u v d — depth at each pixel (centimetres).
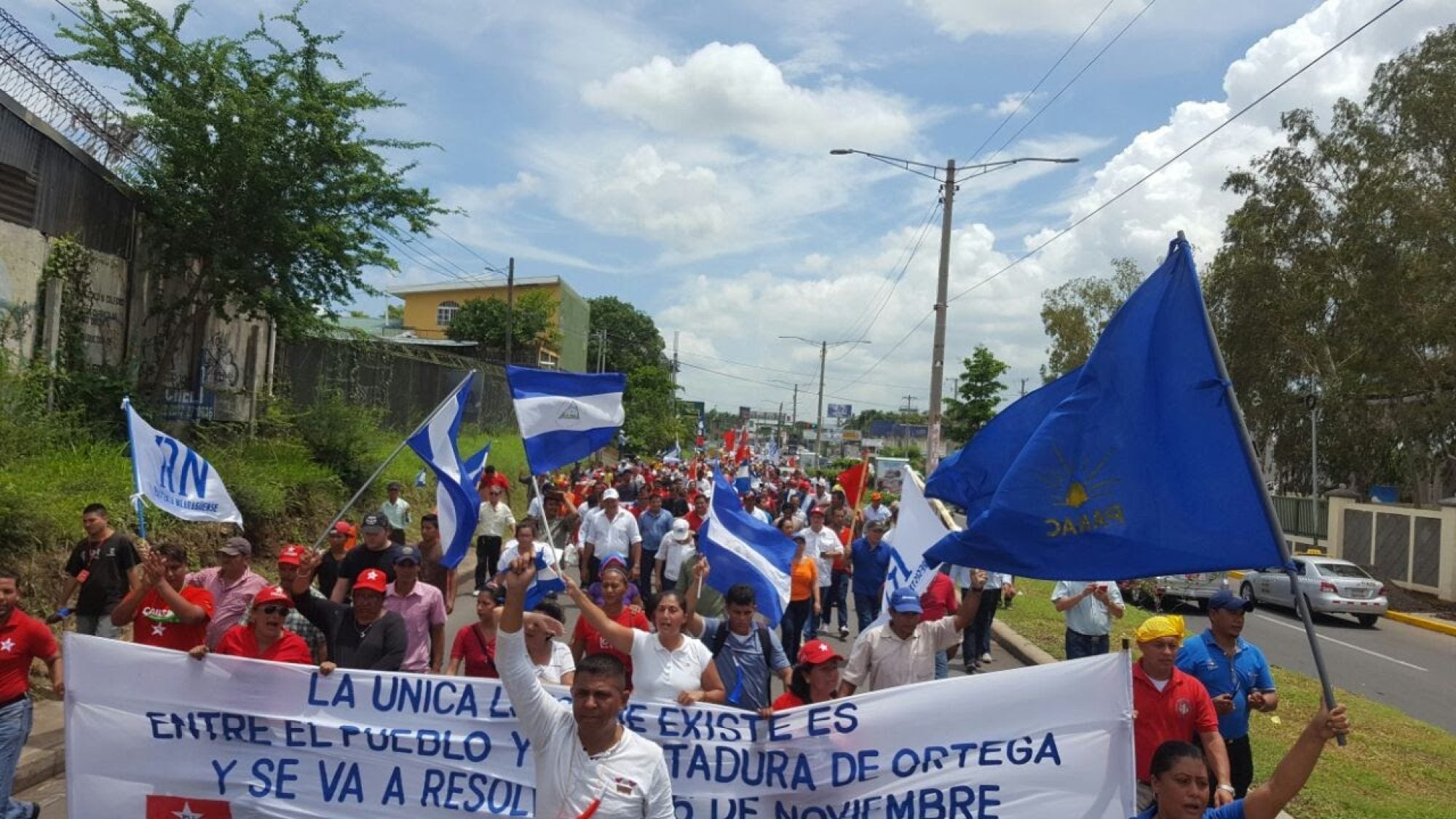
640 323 8562
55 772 716
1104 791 509
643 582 1455
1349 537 3153
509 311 3816
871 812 526
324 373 2359
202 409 1828
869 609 1155
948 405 3478
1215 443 453
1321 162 3341
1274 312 3400
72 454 1211
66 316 1429
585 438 798
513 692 370
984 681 523
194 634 663
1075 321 5034
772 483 3484
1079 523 468
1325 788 789
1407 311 2925
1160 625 542
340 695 554
